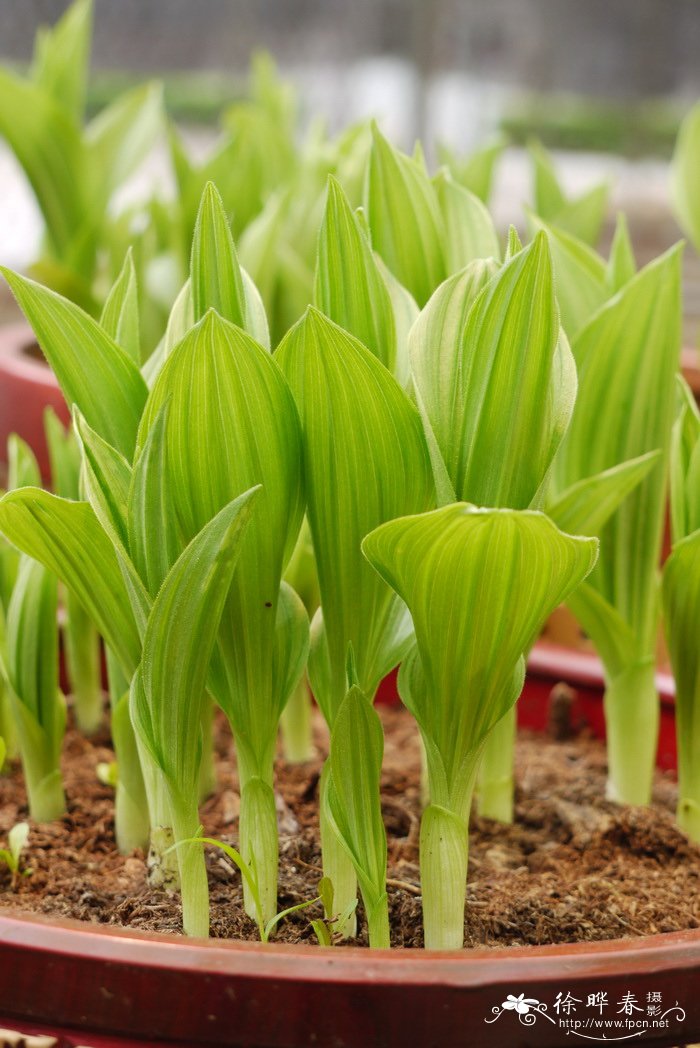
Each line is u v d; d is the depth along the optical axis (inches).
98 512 21.6
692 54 141.5
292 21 112.8
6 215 83.1
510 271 20.9
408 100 112.4
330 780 22.8
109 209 48.0
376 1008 20.6
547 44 136.9
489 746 28.0
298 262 33.8
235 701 23.0
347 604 22.8
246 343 20.9
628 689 28.3
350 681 22.1
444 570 20.5
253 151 39.3
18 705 27.1
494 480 21.4
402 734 32.1
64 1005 21.0
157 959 20.8
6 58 87.4
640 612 28.0
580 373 27.1
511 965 20.8
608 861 26.9
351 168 33.6
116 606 23.5
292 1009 20.6
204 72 110.3
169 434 21.2
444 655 21.5
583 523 26.3
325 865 23.8
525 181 127.1
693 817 27.3
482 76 131.6
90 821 27.8
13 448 27.9
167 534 21.4
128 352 24.3
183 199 38.7
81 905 25.0
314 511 22.1
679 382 26.8
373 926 22.8
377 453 21.6
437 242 25.9
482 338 21.2
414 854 26.4
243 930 23.9
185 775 22.5
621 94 141.3
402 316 24.0
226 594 21.5
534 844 27.5
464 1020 20.6
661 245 111.5
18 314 69.7
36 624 27.0
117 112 48.5
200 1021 20.7
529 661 32.3
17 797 28.7
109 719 32.0
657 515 27.5
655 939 21.4
